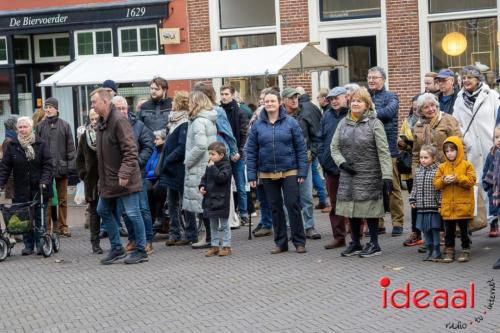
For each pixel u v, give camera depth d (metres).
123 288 11.20
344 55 22.03
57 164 15.69
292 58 17.88
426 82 14.60
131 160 12.46
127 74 19.33
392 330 8.67
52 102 15.88
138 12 23.42
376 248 12.45
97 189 13.68
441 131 12.36
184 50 23.25
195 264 12.50
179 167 13.77
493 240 13.32
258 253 13.09
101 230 15.50
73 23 24.03
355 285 10.68
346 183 12.31
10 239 14.70
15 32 24.66
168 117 14.18
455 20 20.84
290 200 12.78
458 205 11.56
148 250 13.49
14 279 12.18
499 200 11.62
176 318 9.58
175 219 14.15
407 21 21.16
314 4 22.00
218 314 9.66
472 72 13.42
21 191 13.82
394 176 13.70
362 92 12.21
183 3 23.12
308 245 13.52
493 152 12.09
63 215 15.91
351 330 8.73
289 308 9.75
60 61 24.92
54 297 10.92
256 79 22.17
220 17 23.02
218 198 12.92
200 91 13.54
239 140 15.53
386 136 12.61
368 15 21.72
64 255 13.89
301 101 14.71
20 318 9.98
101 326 9.44
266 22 22.73
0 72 25.00
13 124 15.77
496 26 20.48
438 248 11.88
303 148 12.79
